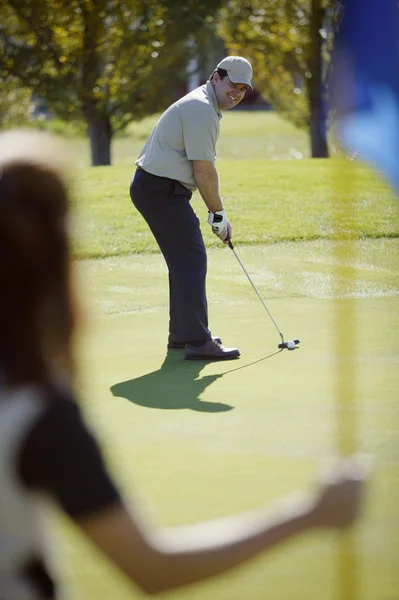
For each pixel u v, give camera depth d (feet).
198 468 35.60
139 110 172.45
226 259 87.86
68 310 13.93
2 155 13.85
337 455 36.60
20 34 165.99
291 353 54.85
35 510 13.56
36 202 13.65
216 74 53.72
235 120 366.02
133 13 164.66
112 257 88.89
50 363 13.76
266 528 14.42
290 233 98.27
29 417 13.23
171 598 25.66
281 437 39.22
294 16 169.07
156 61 168.04
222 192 117.91
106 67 169.17
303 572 27.04
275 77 178.19
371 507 31.35
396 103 20.83
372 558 27.84
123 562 13.70
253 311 67.46
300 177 126.72
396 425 39.99
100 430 39.75
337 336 57.93
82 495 13.26
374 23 19.01
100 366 53.01
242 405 44.42
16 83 171.94
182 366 52.90
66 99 170.71
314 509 14.53
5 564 13.57
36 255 13.61
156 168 53.98
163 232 54.44
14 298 13.57
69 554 28.04
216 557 14.10
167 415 43.04
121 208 108.78
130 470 35.42
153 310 68.64
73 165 14.85
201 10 166.50
